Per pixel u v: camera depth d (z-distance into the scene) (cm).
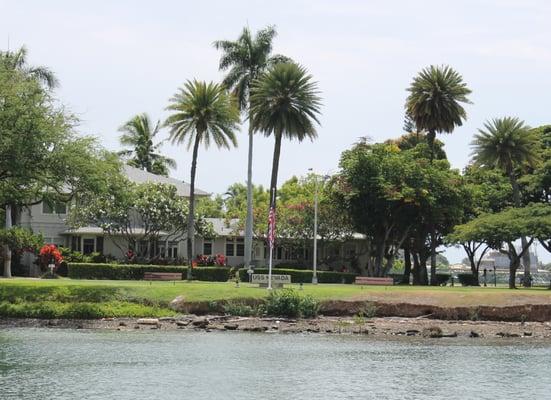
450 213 8331
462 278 9400
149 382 2936
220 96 7475
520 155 8562
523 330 4722
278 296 4950
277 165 7969
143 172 9169
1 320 4656
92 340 4044
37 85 5128
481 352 3953
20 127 4900
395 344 4172
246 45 8725
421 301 5059
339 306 5009
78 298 4925
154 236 7881
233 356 3606
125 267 6875
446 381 3111
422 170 8256
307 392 2827
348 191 8231
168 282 6238
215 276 7269
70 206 6488
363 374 3228
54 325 4562
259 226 8662
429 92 9000
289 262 8975
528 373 3331
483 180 9681
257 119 7950
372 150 8512
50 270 6738
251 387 2888
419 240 8750
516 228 7406
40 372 3095
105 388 2808
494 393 2884
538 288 7875
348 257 9181
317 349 3894
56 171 5062
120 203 5703
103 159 5400
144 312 4819
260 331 4553
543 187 8881
